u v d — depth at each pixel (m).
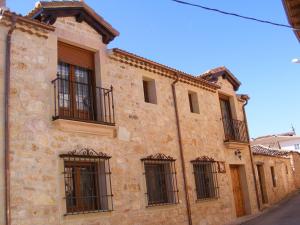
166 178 12.10
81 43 10.13
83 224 8.95
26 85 8.62
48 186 8.49
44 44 9.23
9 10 8.48
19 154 8.11
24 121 8.38
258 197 17.50
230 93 17.36
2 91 8.15
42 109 8.80
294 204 19.31
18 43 8.70
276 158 24.69
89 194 9.55
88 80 10.44
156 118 12.16
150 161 11.45
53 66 9.27
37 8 9.38
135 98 11.54
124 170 10.46
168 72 13.12
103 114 10.20
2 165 7.78
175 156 12.52
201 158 13.71
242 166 17.03
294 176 29.48
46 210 8.33
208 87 15.48
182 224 11.98
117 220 9.84
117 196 10.03
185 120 13.52
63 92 9.61
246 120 18.39
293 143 47.91
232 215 14.85
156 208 11.15
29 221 7.97
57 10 9.59
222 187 14.69
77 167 9.41
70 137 9.23
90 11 10.24
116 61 11.21
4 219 7.54
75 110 9.78
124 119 10.91
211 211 13.56
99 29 10.70
